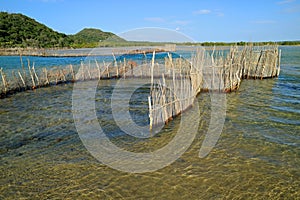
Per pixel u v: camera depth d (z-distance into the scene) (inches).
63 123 531.8
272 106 619.5
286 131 462.0
